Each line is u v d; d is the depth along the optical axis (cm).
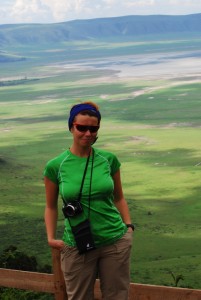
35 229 12419
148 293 764
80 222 667
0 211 14488
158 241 11362
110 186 673
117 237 676
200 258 9656
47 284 820
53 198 698
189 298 742
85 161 679
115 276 680
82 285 684
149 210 14738
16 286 844
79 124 672
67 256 680
